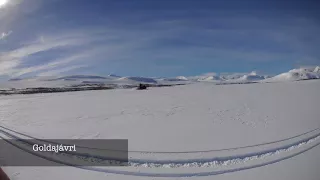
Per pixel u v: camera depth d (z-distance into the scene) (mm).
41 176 6281
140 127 10625
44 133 10117
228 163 6914
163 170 6496
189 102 17094
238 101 16719
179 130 10031
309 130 9914
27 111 16000
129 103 17750
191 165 6762
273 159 7191
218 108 14586
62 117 13398
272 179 6020
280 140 8727
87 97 23609
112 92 29203
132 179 6059
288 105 14922
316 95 18375
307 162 6996
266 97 18062
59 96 26828
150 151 7742
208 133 9570
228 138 8922
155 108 15250
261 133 9547
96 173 6383
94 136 9438
